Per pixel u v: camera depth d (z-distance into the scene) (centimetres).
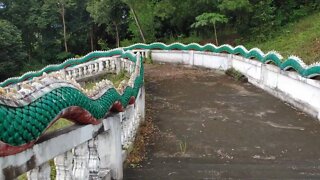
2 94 280
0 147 272
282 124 944
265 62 1353
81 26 3553
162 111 1101
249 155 735
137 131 831
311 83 994
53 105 338
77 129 411
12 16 3322
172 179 612
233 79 1627
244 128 916
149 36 2784
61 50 3694
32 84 332
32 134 306
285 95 1183
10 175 290
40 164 333
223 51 1812
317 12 2267
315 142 807
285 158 718
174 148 774
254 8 2228
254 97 1266
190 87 1486
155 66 2153
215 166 675
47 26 3459
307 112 1029
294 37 1962
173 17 2720
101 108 477
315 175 632
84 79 1809
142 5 2533
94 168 493
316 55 1477
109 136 536
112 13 2948
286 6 2356
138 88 833
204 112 1082
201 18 2241
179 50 2152
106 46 3338
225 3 2158
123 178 609
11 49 2953
